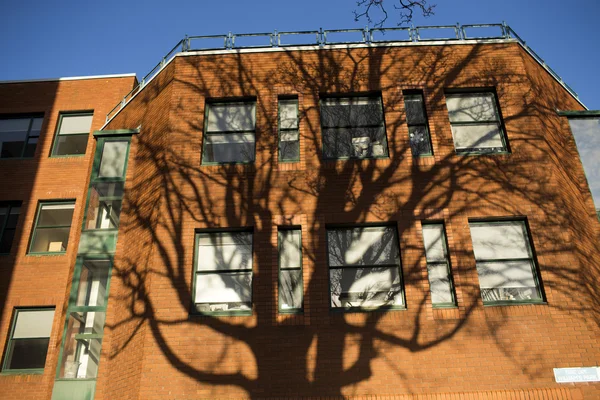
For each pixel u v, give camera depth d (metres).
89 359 13.02
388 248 12.61
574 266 12.11
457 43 14.79
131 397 11.22
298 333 11.53
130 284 12.92
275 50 14.86
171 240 12.56
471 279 12.03
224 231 12.87
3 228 18.08
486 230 12.71
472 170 13.13
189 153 13.59
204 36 15.31
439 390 10.93
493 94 14.38
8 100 20.25
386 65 14.55
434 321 11.59
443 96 14.16
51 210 18.34
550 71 15.82
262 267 12.26
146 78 16.55
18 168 18.92
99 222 14.54
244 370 11.18
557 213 12.67
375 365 11.19
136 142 15.55
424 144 13.70
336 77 14.42
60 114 20.17
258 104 14.19
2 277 16.95
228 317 11.74
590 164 14.42
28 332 16.33
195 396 10.96
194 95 14.41
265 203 12.91
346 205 12.81
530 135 13.58
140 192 14.22
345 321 11.63
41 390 15.26
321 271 12.16
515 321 11.59
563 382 11.00
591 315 11.65
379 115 14.18
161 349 11.41
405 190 12.95
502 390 10.91
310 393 10.94
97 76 20.80
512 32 15.21
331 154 13.70
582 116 15.02
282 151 13.71
